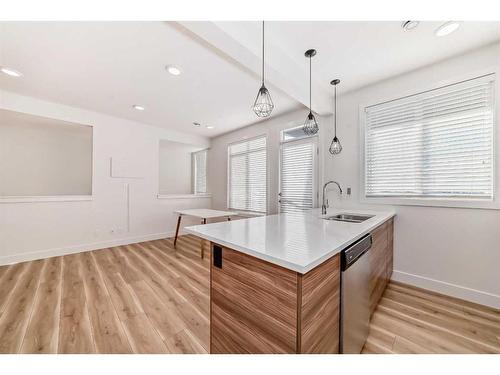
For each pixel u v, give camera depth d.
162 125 4.63
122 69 2.44
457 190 2.23
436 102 2.35
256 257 1.04
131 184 4.36
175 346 1.54
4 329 1.72
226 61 2.29
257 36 1.86
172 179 6.73
